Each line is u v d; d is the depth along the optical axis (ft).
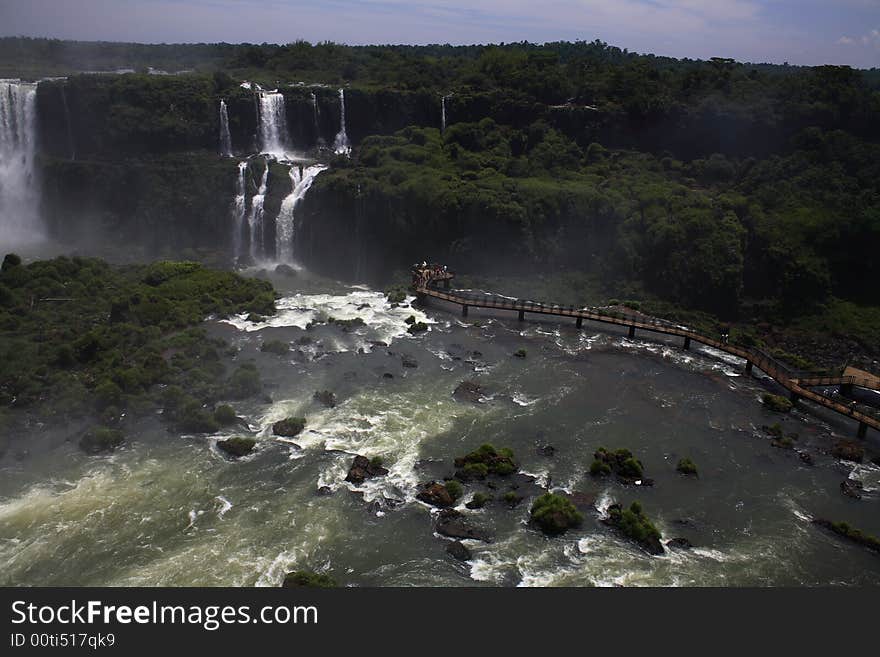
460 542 178.09
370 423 233.14
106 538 176.96
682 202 388.16
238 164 442.09
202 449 215.10
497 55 571.69
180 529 181.16
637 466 210.38
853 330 340.39
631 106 468.34
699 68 533.96
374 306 344.49
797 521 195.00
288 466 208.33
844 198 383.24
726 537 187.11
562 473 210.59
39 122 472.44
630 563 174.50
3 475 199.41
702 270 359.25
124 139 461.78
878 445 239.09
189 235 431.43
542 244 387.96
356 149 509.35
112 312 292.61
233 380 247.09
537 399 255.70
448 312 339.77
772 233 368.07
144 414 230.68
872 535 189.47
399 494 197.47
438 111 506.48
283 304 340.59
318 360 277.03
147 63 647.15
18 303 302.25
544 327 326.65
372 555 174.09
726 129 453.58
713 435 237.86
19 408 230.89
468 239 387.55
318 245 413.18
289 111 501.56
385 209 398.83
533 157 449.89
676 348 310.04
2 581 162.20
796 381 269.23
